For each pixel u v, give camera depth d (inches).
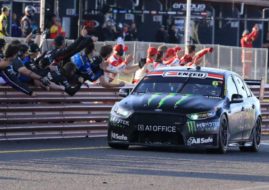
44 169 1178.0
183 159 1374.3
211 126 1476.4
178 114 1470.2
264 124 2242.9
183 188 1047.0
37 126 1680.6
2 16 2497.5
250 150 1684.3
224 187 1066.1
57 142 1636.3
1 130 1626.5
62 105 1724.9
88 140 1707.7
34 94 1678.2
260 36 4136.3
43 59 1701.5
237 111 1585.9
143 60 2129.7
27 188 1005.8
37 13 3117.6
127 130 1487.5
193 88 1569.9
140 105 1494.8
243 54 3134.8
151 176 1143.6
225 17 4050.2
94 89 1785.2
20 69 1631.4
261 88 2239.2
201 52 2274.9
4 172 1137.4
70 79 1716.3
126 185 1054.4
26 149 1466.5
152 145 1478.8
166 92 1563.7
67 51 1716.3
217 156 1464.1
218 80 1590.8
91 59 1742.1
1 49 1681.8
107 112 1812.3
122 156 1380.4
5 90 1632.6
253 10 4237.2
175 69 1626.5
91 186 1036.5
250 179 1155.3
